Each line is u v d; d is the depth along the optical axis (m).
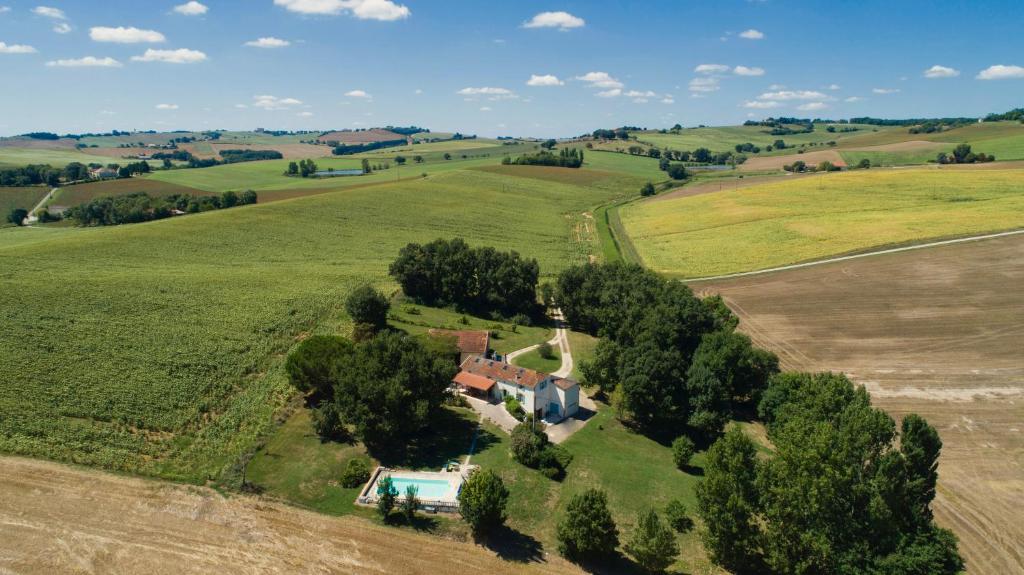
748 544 44.62
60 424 55.03
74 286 85.31
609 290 98.62
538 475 56.00
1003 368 80.31
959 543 49.41
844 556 42.69
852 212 162.62
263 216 153.75
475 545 45.69
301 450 56.66
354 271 117.38
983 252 118.38
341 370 61.59
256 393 65.38
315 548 43.75
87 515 44.94
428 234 159.00
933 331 91.56
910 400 73.56
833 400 57.00
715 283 118.69
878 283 110.00
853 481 45.06
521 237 166.62
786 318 99.88
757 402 74.88
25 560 40.09
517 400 69.75
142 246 118.38
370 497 50.06
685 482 57.94
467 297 109.81
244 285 97.75
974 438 65.06
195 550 42.44
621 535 48.66
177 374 66.06
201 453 54.38
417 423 58.84
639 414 69.25
